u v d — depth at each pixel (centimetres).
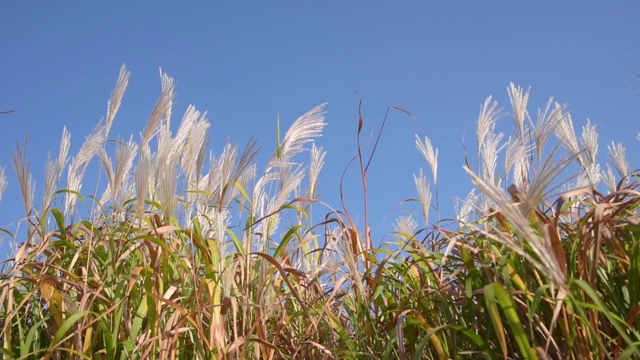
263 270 208
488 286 169
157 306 207
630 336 180
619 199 204
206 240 232
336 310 248
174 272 230
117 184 237
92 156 251
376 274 222
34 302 229
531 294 175
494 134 221
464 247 203
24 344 209
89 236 242
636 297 174
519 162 222
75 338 203
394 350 210
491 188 138
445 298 211
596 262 172
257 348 214
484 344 182
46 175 243
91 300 201
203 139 268
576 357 178
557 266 139
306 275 246
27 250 243
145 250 225
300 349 227
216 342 204
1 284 209
